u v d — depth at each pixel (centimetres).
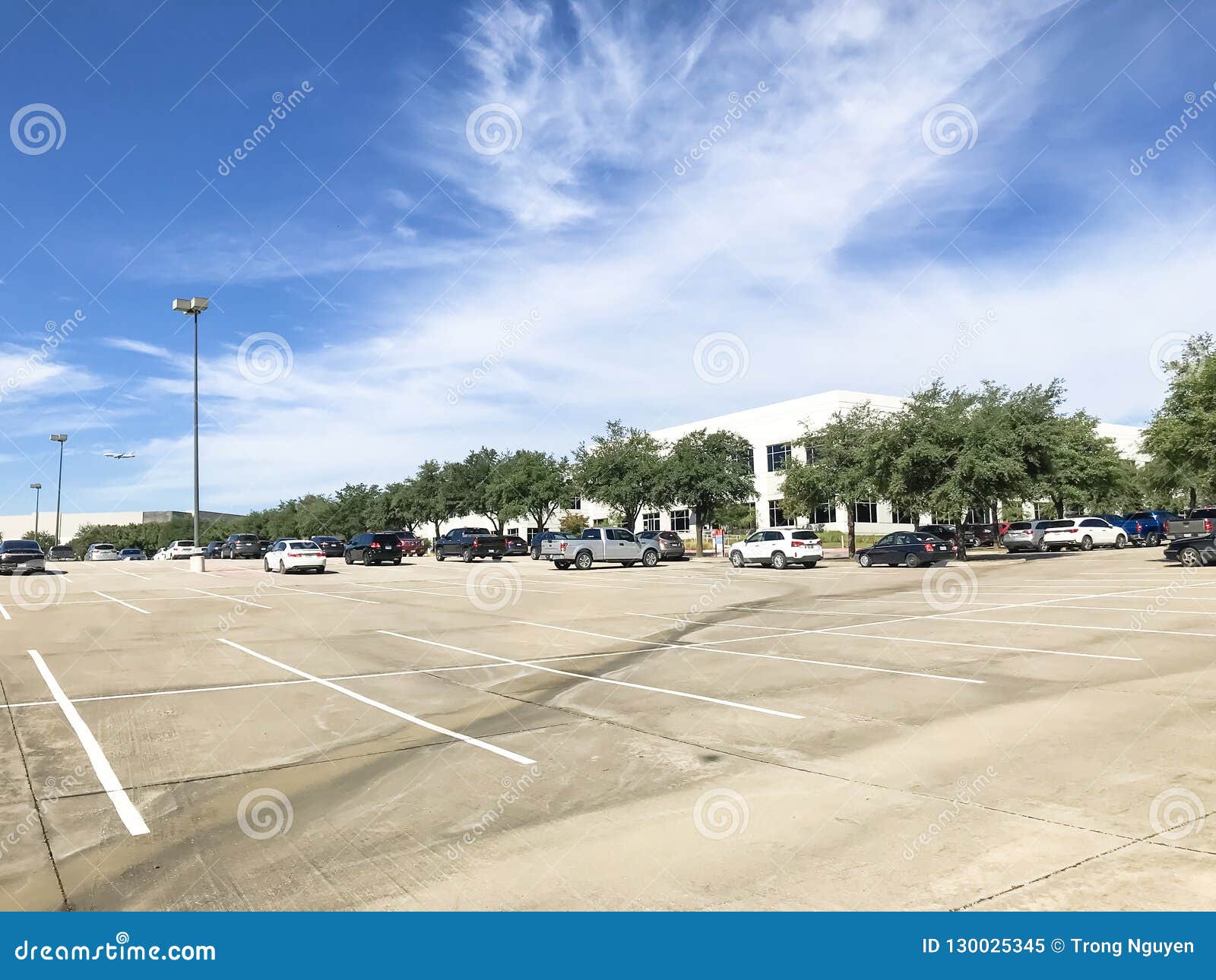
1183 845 457
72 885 436
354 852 473
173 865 458
